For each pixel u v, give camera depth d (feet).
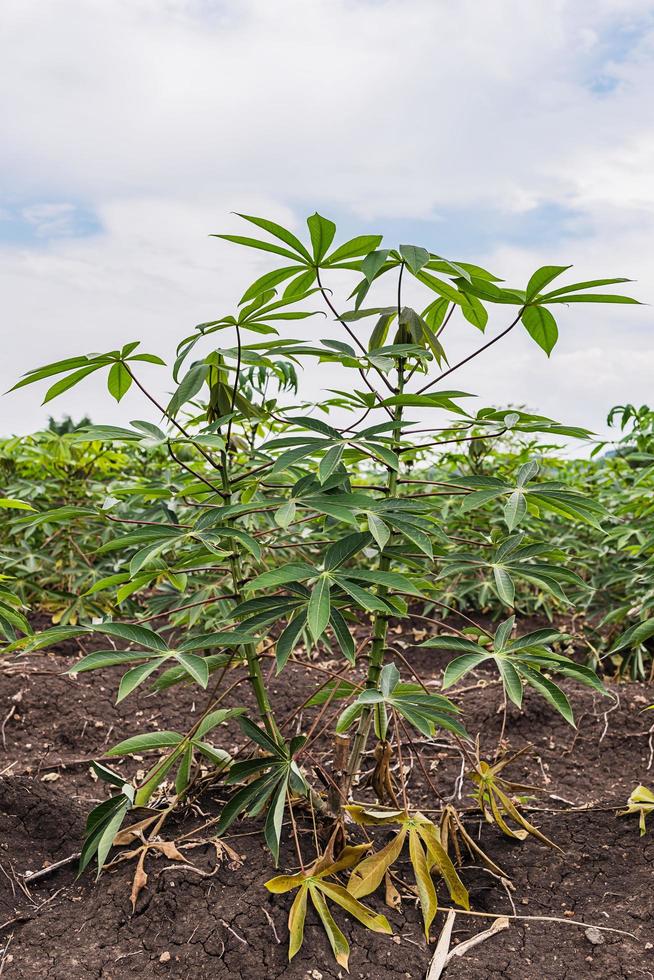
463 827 7.20
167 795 7.78
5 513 14.19
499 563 6.66
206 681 5.38
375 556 7.77
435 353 6.81
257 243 6.28
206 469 12.01
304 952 5.68
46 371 6.06
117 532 13.44
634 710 9.73
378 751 6.78
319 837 6.77
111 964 5.64
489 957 5.90
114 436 5.97
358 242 6.24
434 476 15.56
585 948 6.02
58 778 8.68
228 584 9.08
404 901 6.47
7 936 6.06
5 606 7.23
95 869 6.81
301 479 6.22
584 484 15.49
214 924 5.85
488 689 10.72
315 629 5.29
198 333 6.55
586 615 13.57
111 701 10.31
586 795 8.29
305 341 6.63
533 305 6.36
